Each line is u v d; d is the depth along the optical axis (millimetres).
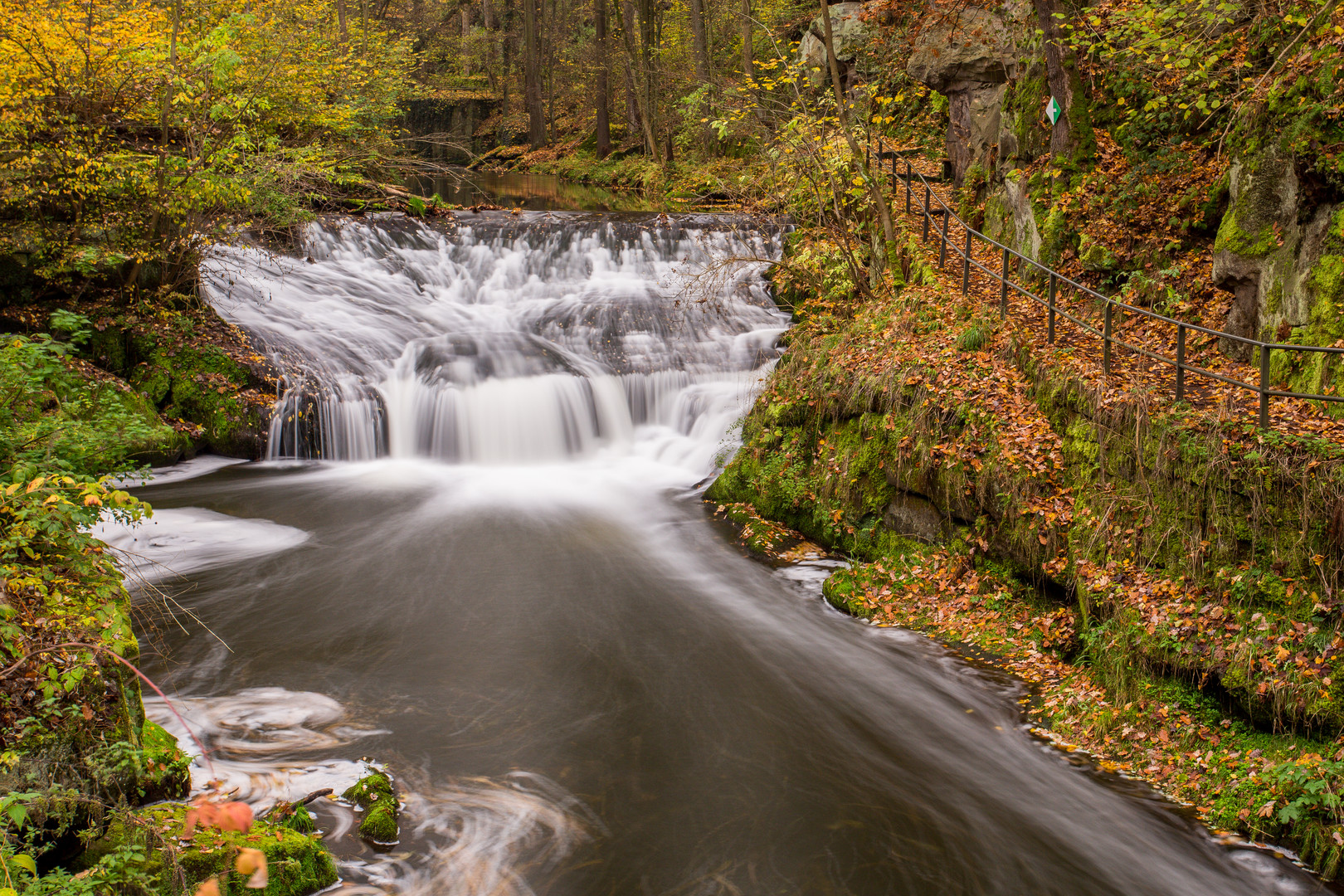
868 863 5957
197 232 15805
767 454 12938
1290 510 7164
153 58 14828
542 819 6242
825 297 16047
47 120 14516
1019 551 9477
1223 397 8484
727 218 23062
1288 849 6223
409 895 5418
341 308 18359
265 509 12555
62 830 4730
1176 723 7328
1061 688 8180
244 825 2936
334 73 24250
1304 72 9508
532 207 30250
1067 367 9695
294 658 8484
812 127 15219
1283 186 9516
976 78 16672
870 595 10141
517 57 54750
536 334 18219
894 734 7609
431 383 15578
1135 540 8172
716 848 6031
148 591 9812
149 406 14102
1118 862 6105
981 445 9938
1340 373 8297
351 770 6680
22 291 14430
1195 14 11102
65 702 5082
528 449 15289
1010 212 14336
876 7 18141
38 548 5902
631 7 39906
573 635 9219
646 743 7293
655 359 17188
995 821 6484
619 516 12867
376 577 10500
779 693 8211
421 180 35062
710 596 10359
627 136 42656
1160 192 12133
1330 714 6488
